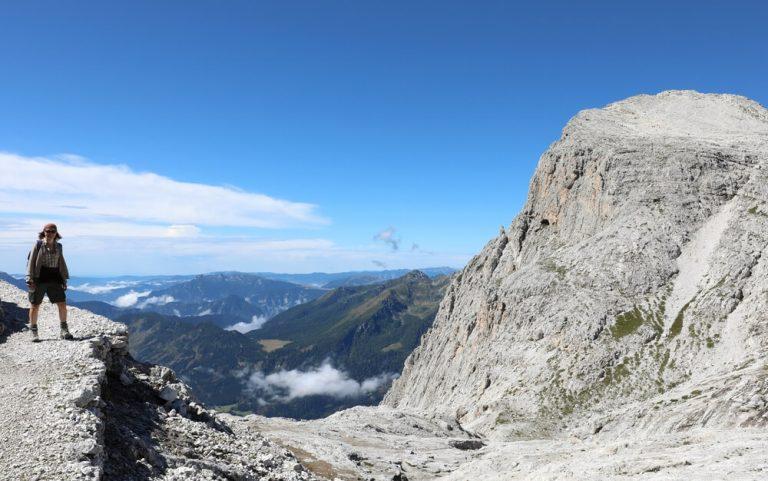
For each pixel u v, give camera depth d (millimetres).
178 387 27188
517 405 121188
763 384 56969
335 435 75750
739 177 156000
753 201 144750
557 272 160250
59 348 22516
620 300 139500
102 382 20766
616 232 158250
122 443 18547
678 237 149125
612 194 169250
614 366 121375
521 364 140625
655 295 137750
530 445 87250
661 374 113500
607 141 191500
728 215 145625
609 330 132250
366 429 90188
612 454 42938
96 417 17625
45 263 23562
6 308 28203
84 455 15352
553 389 121750
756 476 25703
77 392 18234
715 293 124625
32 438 15680
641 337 125812
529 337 148125
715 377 80500
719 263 132625
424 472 59125
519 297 163250
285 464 26016
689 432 43656
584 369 123500
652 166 168250
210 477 19406
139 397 24188
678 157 165750
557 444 78500
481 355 164625
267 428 68625
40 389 18609
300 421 89062
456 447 85125
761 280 120688
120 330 26438
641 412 73000
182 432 23172
